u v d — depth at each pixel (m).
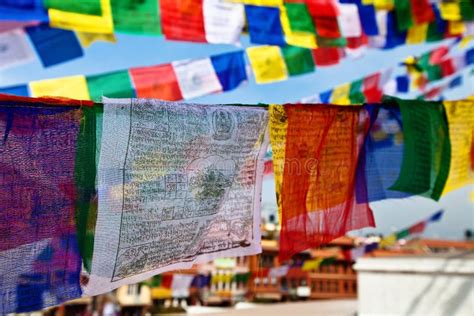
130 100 2.17
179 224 2.32
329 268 43.44
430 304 8.15
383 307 8.79
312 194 2.84
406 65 4.49
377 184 3.11
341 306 15.57
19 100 1.91
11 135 1.89
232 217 2.55
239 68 3.48
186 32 2.77
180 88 3.23
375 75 4.46
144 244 2.20
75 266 2.01
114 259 2.10
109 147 2.11
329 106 2.89
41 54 2.70
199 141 2.37
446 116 3.16
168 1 2.68
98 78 2.97
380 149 3.12
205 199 2.42
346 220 2.97
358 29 3.31
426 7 3.40
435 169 3.15
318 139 2.84
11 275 1.85
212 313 13.94
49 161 1.97
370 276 9.15
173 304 29.58
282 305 16.28
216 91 3.36
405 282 8.63
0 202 1.86
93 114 2.08
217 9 2.85
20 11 2.28
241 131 2.53
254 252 2.62
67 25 2.41
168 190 2.27
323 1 3.19
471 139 3.22
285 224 2.71
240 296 27.47
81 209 2.03
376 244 7.87
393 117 3.16
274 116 2.67
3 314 1.82
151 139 2.21
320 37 3.28
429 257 8.41
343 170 2.98
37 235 1.93
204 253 2.46
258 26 3.00
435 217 7.60
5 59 2.60
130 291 29.09
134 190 2.16
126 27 2.58
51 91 2.83
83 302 24.34
